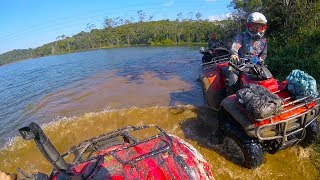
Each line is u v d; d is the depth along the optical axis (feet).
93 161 11.35
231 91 17.87
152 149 11.33
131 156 11.21
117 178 10.19
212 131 18.66
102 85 37.52
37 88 43.34
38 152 19.31
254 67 16.06
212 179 11.00
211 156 16.07
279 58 28.58
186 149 11.40
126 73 45.16
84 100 30.63
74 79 46.16
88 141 13.21
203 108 21.93
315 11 38.40
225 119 16.46
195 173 10.40
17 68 105.29
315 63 26.30
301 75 14.39
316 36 34.19
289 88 14.71
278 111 13.06
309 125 14.96
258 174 14.47
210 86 20.01
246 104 13.24
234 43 18.58
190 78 35.17
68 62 87.51
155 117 21.54
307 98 13.91
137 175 10.22
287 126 13.56
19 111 30.58
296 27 38.75
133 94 30.32
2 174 8.57
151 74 41.39
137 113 22.61
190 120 20.36
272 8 46.70
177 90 29.94
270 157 15.53
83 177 10.46
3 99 38.83
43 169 17.58
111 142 14.42
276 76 27.14
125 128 13.58
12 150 19.94
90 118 23.08
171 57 62.08
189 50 78.79
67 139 20.35
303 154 15.44
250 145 13.82
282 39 38.68
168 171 10.25
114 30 214.07
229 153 15.51
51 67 78.02
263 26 17.75
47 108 29.78
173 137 12.49
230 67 17.88
